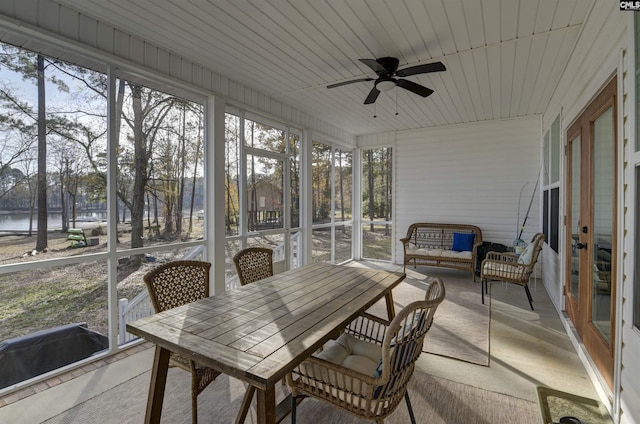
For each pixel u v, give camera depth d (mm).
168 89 3160
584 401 2041
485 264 4027
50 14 2281
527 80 3705
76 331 2467
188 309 1762
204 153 3551
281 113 4621
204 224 3555
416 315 1540
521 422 1846
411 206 6312
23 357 2199
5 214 2146
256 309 1762
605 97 2068
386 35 2748
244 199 4086
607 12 2010
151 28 2668
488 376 2336
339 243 6422
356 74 3625
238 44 2930
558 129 3725
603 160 2170
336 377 1431
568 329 2973
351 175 6848
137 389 2178
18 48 2193
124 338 2791
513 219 5457
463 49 2980
